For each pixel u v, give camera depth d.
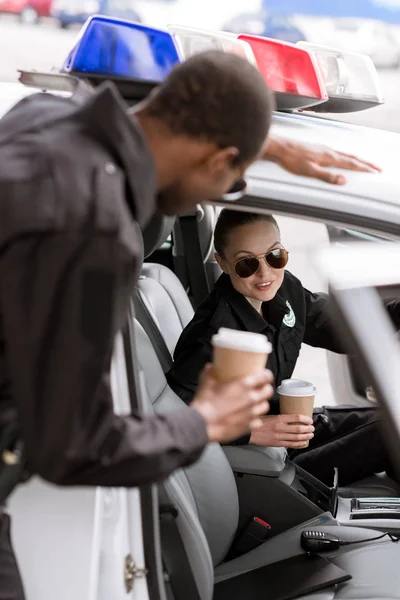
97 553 1.26
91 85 1.51
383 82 14.58
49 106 1.19
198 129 1.10
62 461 0.99
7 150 1.03
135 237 1.02
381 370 0.92
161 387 1.89
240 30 17.75
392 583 1.77
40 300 0.96
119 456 1.04
